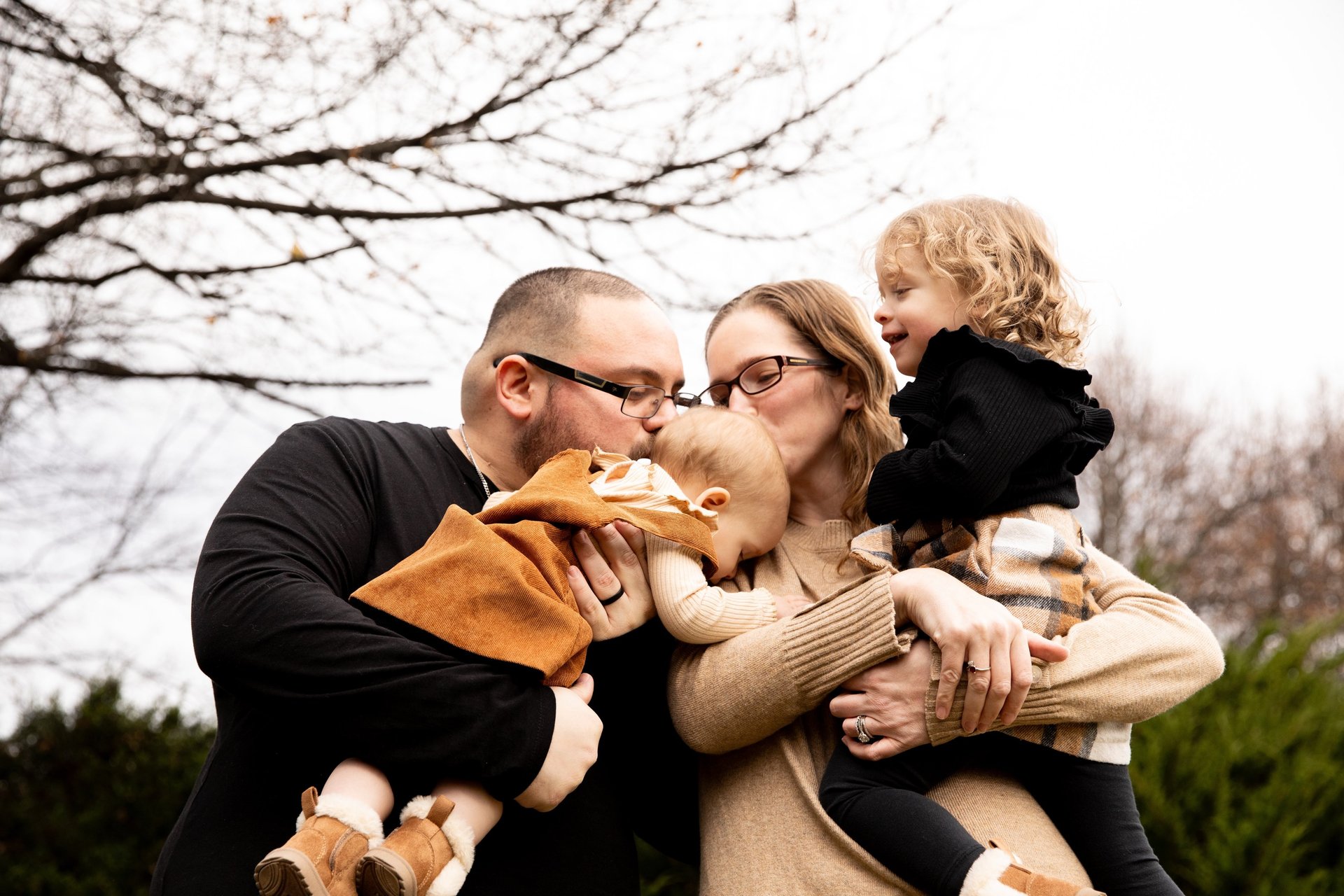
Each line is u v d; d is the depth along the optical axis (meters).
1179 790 4.32
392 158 5.00
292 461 2.04
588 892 1.97
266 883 1.58
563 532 2.00
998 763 1.97
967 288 2.34
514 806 1.94
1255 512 20.59
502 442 2.33
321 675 1.71
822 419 2.39
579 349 2.31
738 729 1.92
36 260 5.15
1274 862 4.03
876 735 1.90
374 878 1.61
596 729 1.83
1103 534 19.41
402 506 2.12
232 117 4.94
